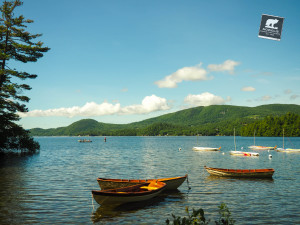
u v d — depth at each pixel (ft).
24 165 126.52
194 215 24.16
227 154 210.38
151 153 223.30
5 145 157.07
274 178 91.25
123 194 55.31
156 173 104.01
